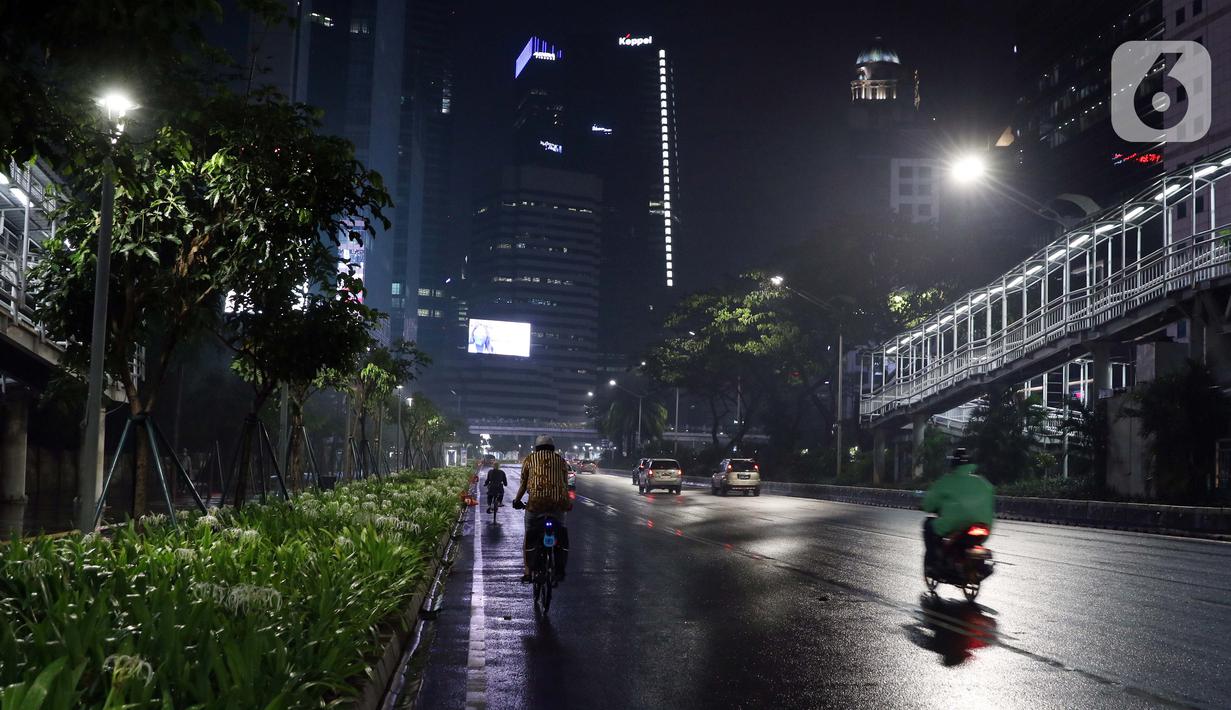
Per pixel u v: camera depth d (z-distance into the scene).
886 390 58.38
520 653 8.84
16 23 5.70
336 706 5.53
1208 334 32.59
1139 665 8.22
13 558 7.56
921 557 17.86
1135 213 37.66
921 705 6.88
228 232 13.59
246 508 14.88
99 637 5.05
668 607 11.66
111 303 14.39
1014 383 46.25
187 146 9.58
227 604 6.44
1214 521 24.03
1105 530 26.94
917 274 63.91
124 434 13.71
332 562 9.34
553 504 11.50
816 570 15.67
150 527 10.94
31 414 39.00
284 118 12.27
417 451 76.00
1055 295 57.31
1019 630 9.97
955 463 12.17
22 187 25.31
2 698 3.57
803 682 7.62
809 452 70.75
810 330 65.25
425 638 9.60
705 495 51.31
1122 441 34.03
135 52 6.07
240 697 4.46
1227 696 7.12
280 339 15.50
